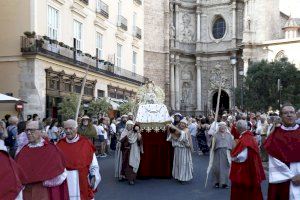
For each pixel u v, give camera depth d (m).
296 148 6.76
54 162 6.56
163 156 15.91
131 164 14.46
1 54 24.75
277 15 61.09
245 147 8.81
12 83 24.52
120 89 37.47
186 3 62.12
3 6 24.86
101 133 22.61
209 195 12.49
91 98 31.05
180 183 14.73
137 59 43.59
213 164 13.91
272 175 6.81
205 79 62.09
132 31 41.94
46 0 25.81
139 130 14.93
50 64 25.66
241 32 60.03
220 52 60.78
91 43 32.75
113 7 37.12
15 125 13.51
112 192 12.96
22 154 6.59
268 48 56.25
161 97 17.16
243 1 59.56
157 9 55.09
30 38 23.98
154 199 11.88
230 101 60.00
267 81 48.78
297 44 54.34
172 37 59.56
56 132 16.58
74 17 29.81
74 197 7.66
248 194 8.88
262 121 18.61
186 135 14.74
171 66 59.19
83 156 7.89
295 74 48.38
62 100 25.30
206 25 62.25
